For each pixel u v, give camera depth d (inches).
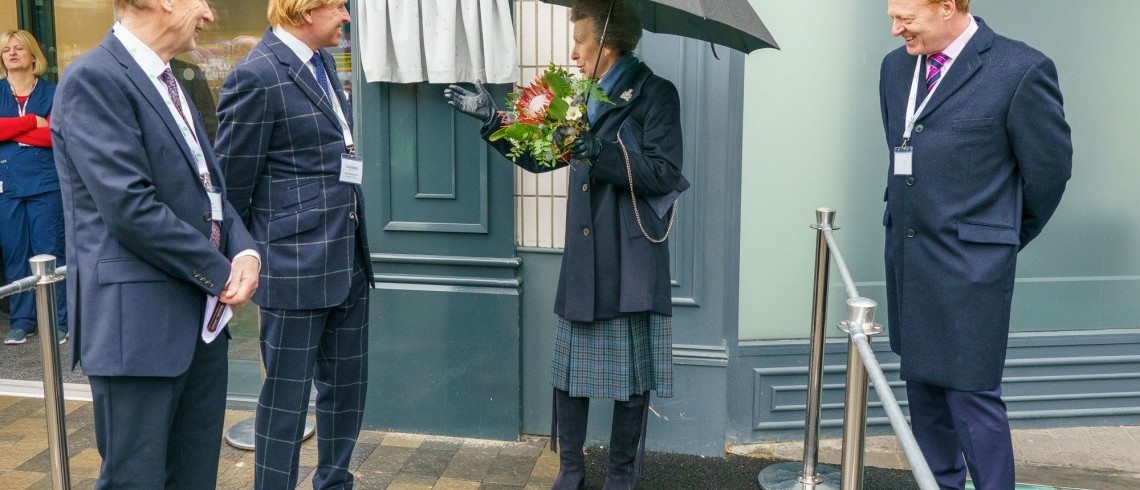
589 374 122.5
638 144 119.1
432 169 144.3
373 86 142.9
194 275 89.8
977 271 107.1
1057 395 152.3
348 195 113.9
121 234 86.6
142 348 89.4
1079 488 134.3
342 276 113.4
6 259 197.2
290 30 108.7
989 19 142.7
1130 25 141.9
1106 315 150.6
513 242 144.6
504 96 138.5
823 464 141.5
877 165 145.7
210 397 101.7
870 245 148.4
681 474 140.3
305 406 114.7
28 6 197.6
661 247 122.7
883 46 142.5
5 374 178.2
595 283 120.0
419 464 141.1
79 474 137.3
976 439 110.7
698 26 116.9
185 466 102.2
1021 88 102.9
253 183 108.5
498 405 148.6
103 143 84.9
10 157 190.5
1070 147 105.3
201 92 184.4
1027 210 109.2
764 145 144.9
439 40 135.1
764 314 149.5
